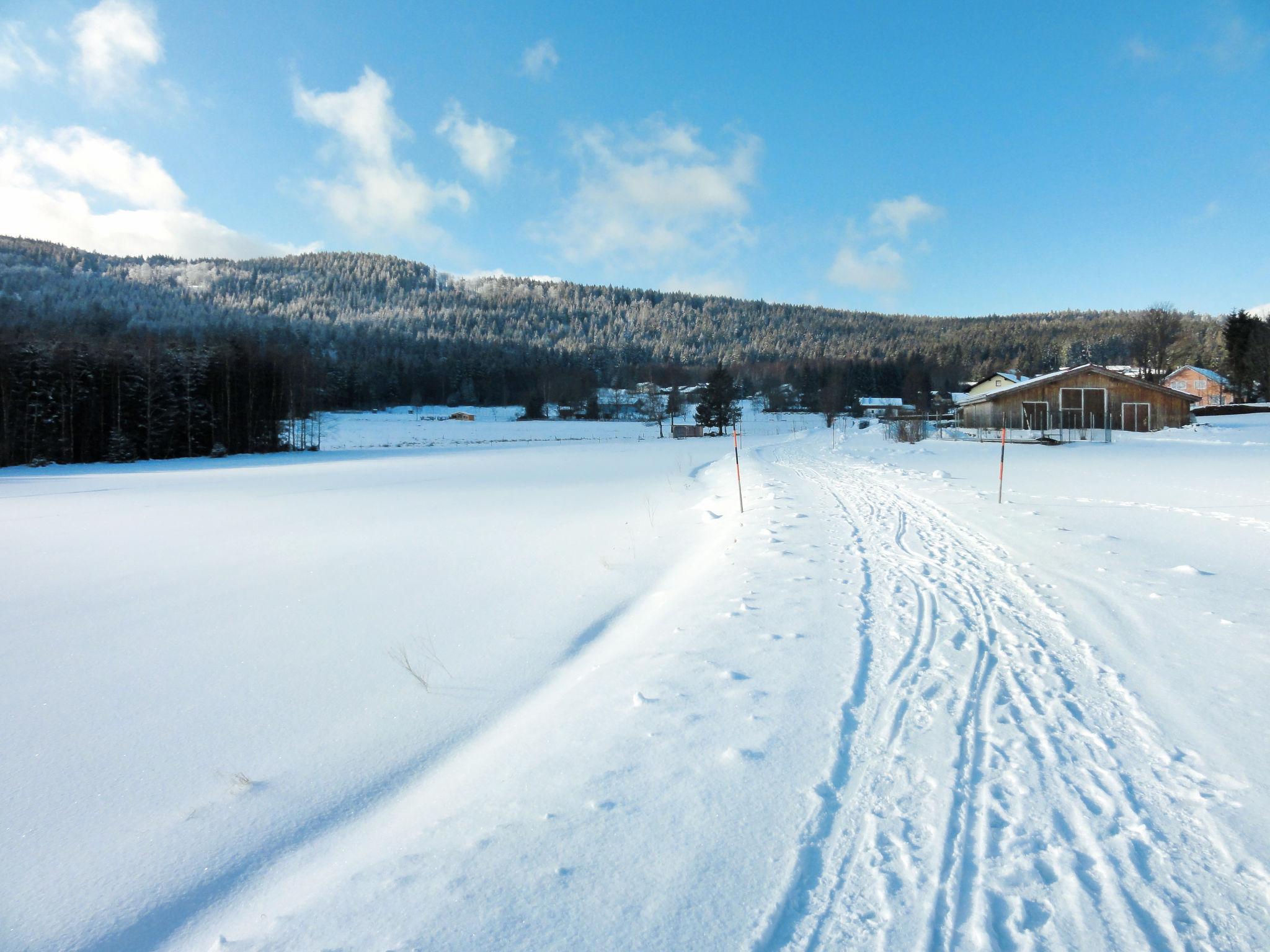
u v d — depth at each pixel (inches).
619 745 133.0
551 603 271.4
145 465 1595.7
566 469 1075.3
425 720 170.2
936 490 536.1
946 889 90.0
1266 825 101.0
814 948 80.4
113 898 106.0
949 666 166.9
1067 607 213.6
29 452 1637.6
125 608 292.4
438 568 347.3
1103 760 121.3
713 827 104.5
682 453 1466.5
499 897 91.4
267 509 650.8
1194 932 81.6
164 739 166.1
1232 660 165.9
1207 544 301.9
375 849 110.0
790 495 542.6
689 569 311.3
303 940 86.5
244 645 237.0
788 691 154.5
